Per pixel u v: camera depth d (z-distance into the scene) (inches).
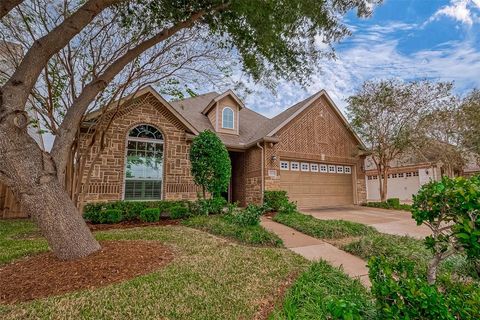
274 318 104.3
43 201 149.6
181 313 108.6
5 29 234.1
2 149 138.6
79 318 104.2
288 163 495.8
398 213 432.5
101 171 360.5
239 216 284.4
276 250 200.7
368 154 573.9
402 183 776.3
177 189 418.3
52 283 131.6
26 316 104.7
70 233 158.2
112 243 195.0
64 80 271.6
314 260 177.6
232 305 116.0
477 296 70.5
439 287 89.3
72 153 296.0
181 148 431.5
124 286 129.4
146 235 236.2
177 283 134.4
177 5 208.4
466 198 79.7
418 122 517.0
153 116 413.1
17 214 364.5
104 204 338.0
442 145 573.6
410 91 515.5
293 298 119.3
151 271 150.9
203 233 253.6
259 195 460.1
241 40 236.4
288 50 237.0
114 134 376.8
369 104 537.3
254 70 257.8
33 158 148.3
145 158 402.6
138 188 392.5
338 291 127.0
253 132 567.5
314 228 269.0
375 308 89.5
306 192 508.1
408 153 608.4
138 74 266.5
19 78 146.0
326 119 549.6
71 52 251.8
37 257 169.9
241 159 542.9
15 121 140.4
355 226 277.0
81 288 128.6
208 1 204.8
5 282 133.0
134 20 236.7
